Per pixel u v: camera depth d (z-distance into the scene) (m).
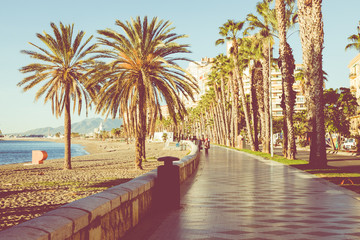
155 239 5.75
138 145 25.75
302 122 72.38
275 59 39.44
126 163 34.94
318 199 9.80
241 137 54.47
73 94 28.61
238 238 5.79
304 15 22.73
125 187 6.44
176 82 24.28
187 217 7.54
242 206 8.85
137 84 23.78
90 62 26.73
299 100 124.62
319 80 21.20
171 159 8.53
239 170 19.64
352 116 59.72
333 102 54.47
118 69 23.62
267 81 38.22
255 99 46.62
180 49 23.55
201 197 10.38
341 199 9.77
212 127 112.44
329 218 7.33
